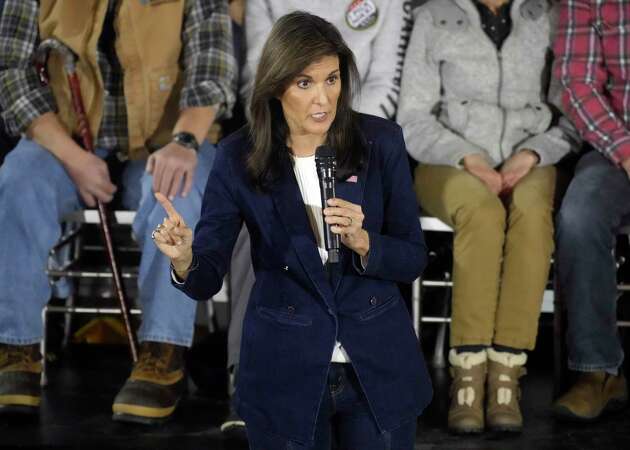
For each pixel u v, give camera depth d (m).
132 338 10.71
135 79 11.08
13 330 10.26
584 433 10.05
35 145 10.77
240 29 12.06
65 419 10.29
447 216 10.40
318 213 6.89
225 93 10.87
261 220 6.83
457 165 10.79
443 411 10.62
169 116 11.20
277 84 6.45
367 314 6.81
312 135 6.76
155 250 10.22
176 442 9.73
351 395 6.91
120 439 9.78
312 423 6.69
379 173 6.92
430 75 11.40
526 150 11.01
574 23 11.10
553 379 11.40
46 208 10.46
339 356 6.85
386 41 11.53
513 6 11.38
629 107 11.04
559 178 11.15
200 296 6.71
